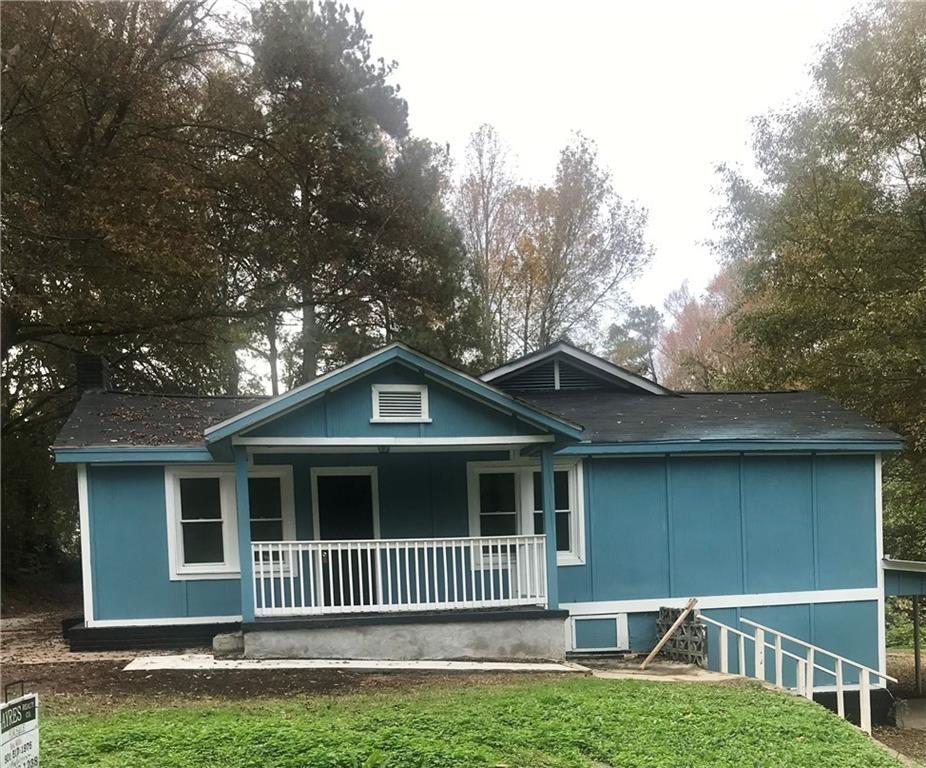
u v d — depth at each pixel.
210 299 17.73
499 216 30.80
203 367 20.31
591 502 10.76
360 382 8.96
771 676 10.86
